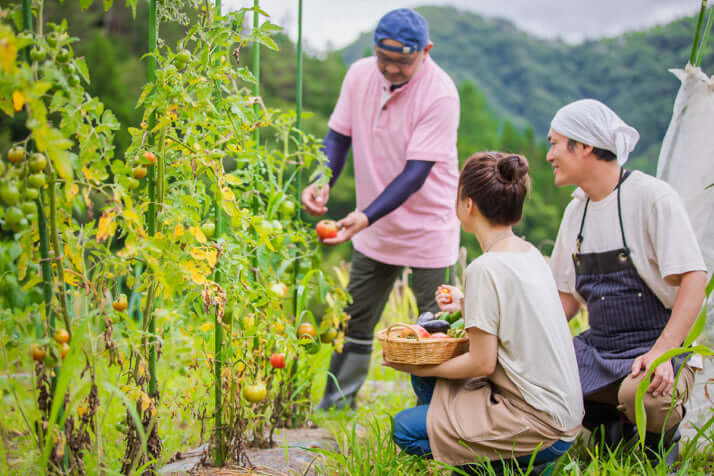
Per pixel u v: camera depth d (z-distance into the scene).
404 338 2.36
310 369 3.02
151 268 1.92
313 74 32.22
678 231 2.42
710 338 2.76
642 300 2.55
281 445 2.70
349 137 3.43
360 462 2.31
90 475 1.87
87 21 20.77
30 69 1.63
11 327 1.86
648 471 2.25
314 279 2.71
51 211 1.78
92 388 1.91
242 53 16.58
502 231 2.34
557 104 81.19
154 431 2.12
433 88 3.13
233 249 2.31
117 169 1.87
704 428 2.44
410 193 3.03
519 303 2.19
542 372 2.19
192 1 2.06
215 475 2.34
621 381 2.53
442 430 2.27
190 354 2.70
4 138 14.69
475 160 2.34
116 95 19.78
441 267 3.36
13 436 2.04
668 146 2.89
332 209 29.25
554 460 2.29
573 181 2.62
